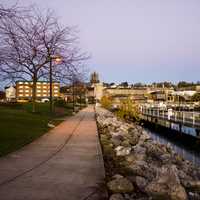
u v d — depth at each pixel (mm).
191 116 25891
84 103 105500
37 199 5645
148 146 13805
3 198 5695
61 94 98188
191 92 96125
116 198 5719
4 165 8609
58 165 8672
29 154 10438
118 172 8273
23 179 7066
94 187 6441
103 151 11586
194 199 6965
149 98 110250
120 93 135000
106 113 41625
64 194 5953
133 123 34031
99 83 134750
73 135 16438
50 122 23656
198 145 20453
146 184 6957
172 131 27531
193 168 11562
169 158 12125
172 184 6562
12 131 15547
